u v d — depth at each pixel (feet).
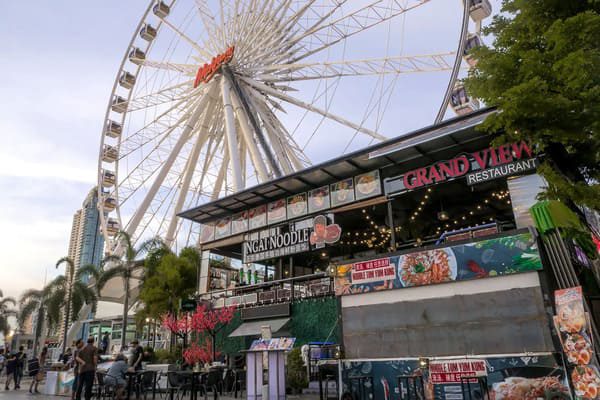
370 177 61.93
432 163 58.65
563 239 29.43
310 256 83.51
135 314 100.17
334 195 65.31
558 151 30.22
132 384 47.09
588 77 23.88
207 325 63.72
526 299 32.12
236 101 106.52
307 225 67.31
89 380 41.55
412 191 57.41
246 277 80.18
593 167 31.24
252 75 112.16
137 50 133.80
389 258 38.86
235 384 47.96
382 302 38.34
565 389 28.71
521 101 26.20
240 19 119.34
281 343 38.42
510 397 30.45
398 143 53.06
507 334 32.22
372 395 36.37
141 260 96.32
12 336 174.29
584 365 24.22
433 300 35.96
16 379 64.28
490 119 29.25
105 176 125.90
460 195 63.46
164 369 58.18
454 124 49.16
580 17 24.23
